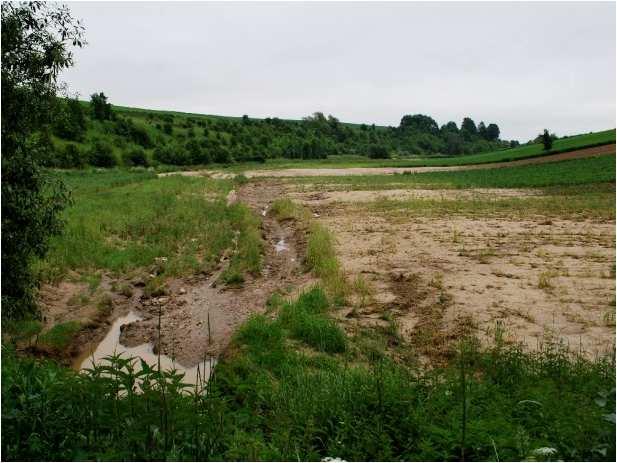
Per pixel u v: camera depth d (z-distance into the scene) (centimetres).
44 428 519
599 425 532
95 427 519
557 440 524
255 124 14800
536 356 838
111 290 1355
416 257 1625
